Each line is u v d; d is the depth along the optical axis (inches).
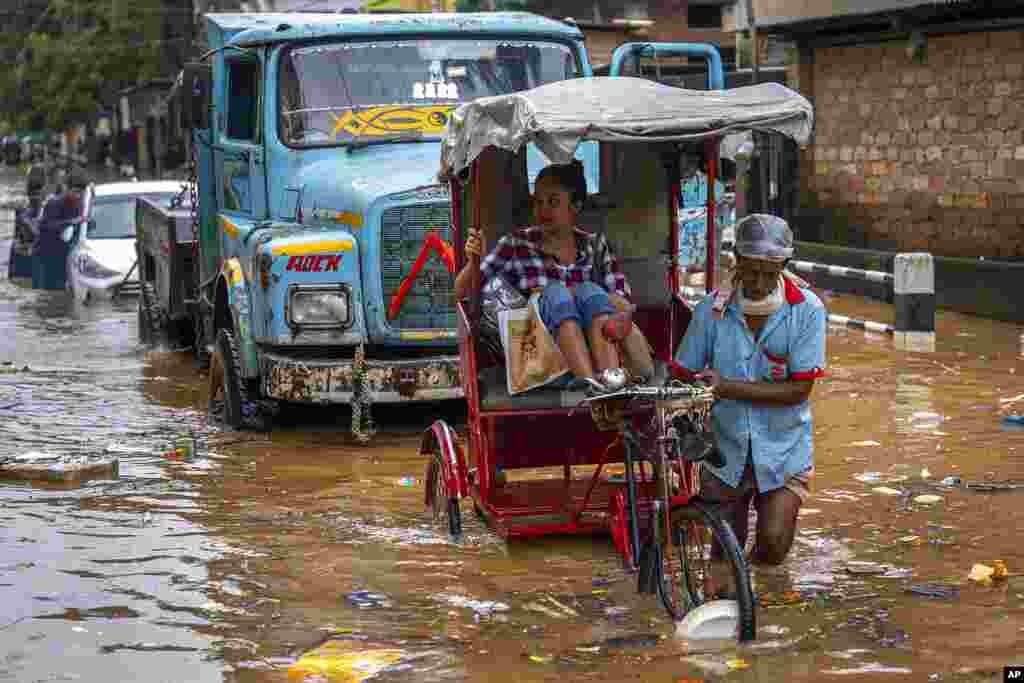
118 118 3400.6
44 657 271.9
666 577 298.7
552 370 341.1
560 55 548.1
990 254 867.4
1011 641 275.0
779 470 314.2
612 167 387.9
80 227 1054.4
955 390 563.2
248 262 502.9
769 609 297.3
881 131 963.3
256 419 515.2
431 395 478.0
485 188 363.3
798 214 1056.8
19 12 4256.9
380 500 406.9
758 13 999.0
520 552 350.3
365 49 533.0
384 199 468.1
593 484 342.6
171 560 342.0
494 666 265.4
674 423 295.7
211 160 606.9
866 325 737.0
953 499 392.5
